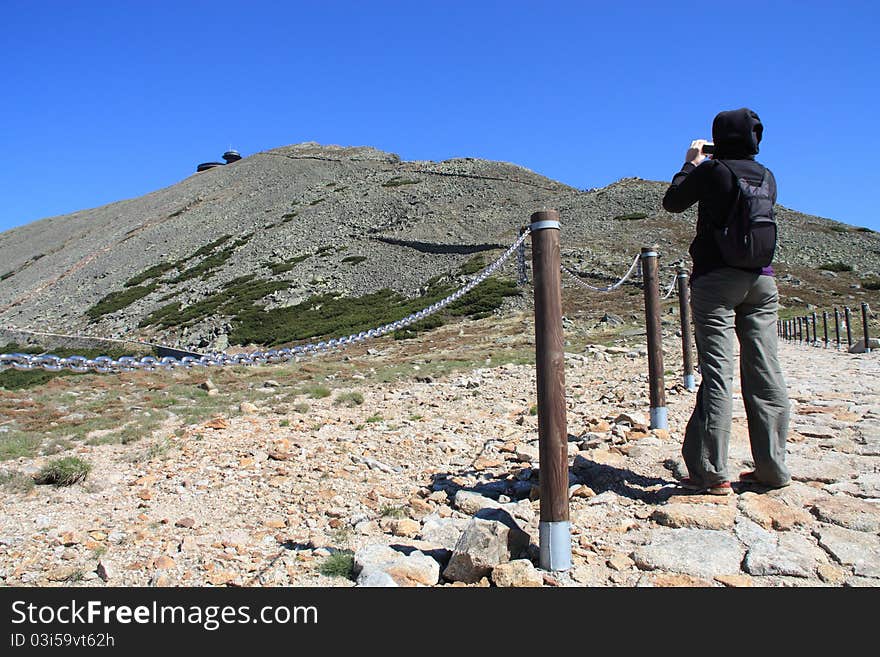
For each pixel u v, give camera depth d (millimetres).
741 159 4211
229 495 5551
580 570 3559
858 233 51906
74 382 14469
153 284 61844
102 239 89000
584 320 27953
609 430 6840
